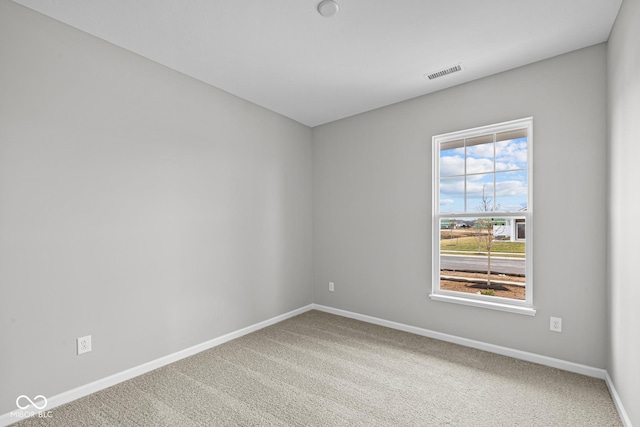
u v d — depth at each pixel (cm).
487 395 218
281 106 360
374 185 368
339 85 308
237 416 196
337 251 403
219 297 311
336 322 374
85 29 218
